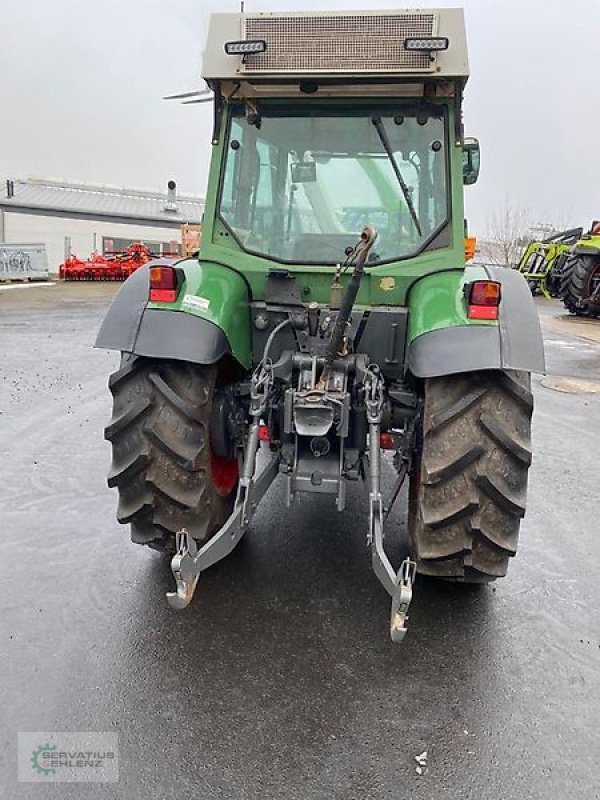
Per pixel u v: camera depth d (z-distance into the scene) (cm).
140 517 272
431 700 227
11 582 294
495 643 259
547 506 402
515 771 198
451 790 191
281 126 300
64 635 256
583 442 546
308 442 280
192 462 260
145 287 282
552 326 1347
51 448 488
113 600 281
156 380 265
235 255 301
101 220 3600
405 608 202
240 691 229
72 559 316
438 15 268
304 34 273
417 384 296
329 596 288
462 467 250
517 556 333
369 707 223
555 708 225
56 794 186
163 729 211
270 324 301
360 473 280
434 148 292
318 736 210
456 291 272
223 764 198
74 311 1386
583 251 1433
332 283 294
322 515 370
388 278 290
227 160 304
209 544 233
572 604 289
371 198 298
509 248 2998
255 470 283
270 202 304
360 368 275
